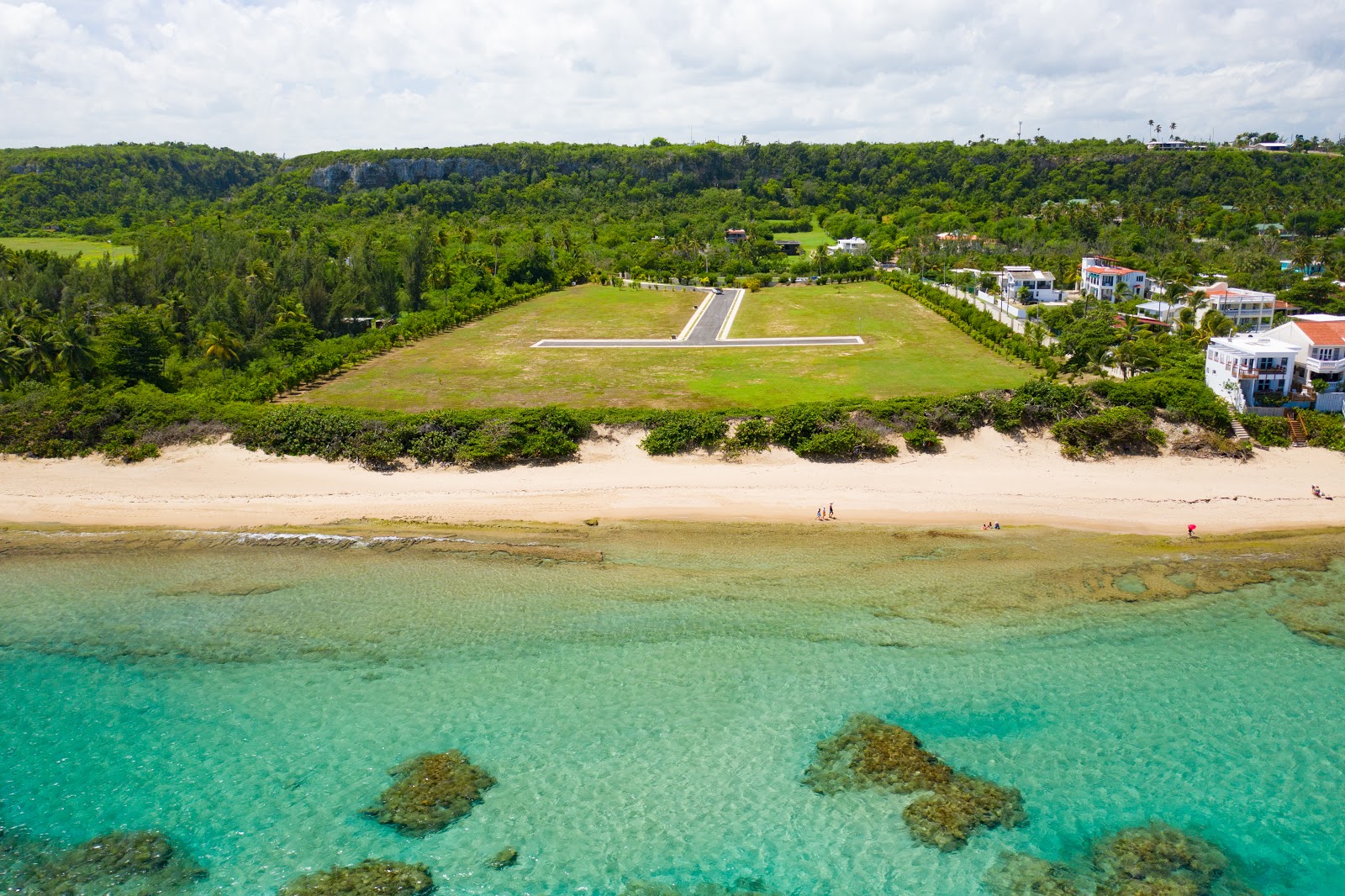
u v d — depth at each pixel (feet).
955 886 100.73
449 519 195.72
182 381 290.56
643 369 315.37
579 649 145.28
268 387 275.59
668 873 102.32
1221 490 204.64
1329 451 223.71
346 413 237.66
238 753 121.90
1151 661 140.46
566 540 184.85
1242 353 239.71
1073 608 155.84
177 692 134.82
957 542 181.88
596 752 121.80
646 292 515.50
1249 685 134.41
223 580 169.37
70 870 102.63
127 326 280.51
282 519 196.03
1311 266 485.97
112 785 115.96
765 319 419.95
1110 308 363.15
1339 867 103.19
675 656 143.43
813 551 178.70
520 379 302.86
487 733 125.59
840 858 104.47
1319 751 120.88
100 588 166.81
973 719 127.65
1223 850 105.50
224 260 413.59
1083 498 201.87
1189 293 380.78
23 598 162.50
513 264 513.45
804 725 126.82
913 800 113.29
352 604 159.63
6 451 230.27
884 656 142.51
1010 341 326.65
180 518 196.95
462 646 146.30
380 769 118.83
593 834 108.17
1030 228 624.59
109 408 238.27
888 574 168.66
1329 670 137.69
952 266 538.47
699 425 230.07
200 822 109.91
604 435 232.94
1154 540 182.29
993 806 112.27
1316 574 166.50
